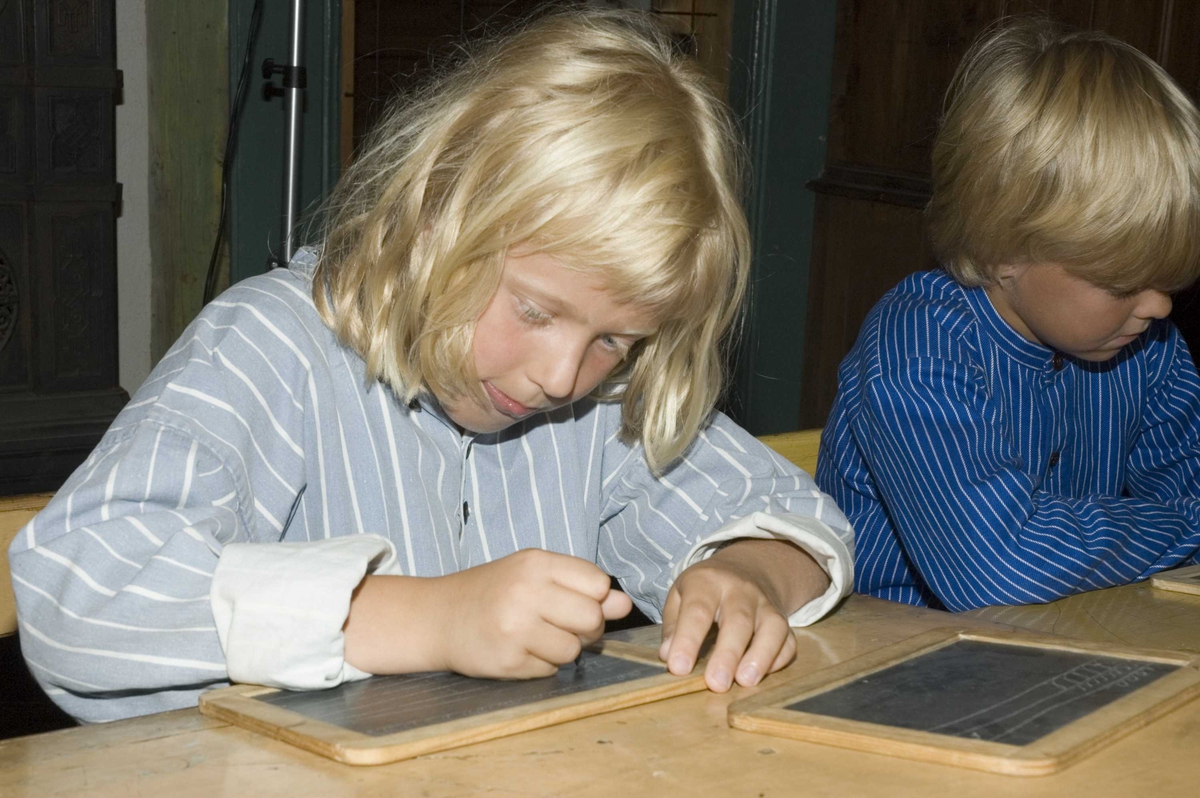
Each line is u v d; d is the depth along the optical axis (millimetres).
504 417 968
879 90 3305
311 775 606
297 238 2770
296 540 992
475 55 1063
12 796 573
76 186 2838
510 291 877
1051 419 1370
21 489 2850
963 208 1303
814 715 688
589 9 1145
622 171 876
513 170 876
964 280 1350
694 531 1097
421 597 763
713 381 1111
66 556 778
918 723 678
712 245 943
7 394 2838
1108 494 1460
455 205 906
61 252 2857
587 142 872
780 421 3670
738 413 3635
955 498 1229
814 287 3594
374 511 1007
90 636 757
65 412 2895
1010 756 631
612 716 704
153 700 785
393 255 970
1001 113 1260
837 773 629
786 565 954
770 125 3512
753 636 818
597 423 1153
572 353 892
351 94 3193
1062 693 732
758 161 3516
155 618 756
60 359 2891
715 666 766
